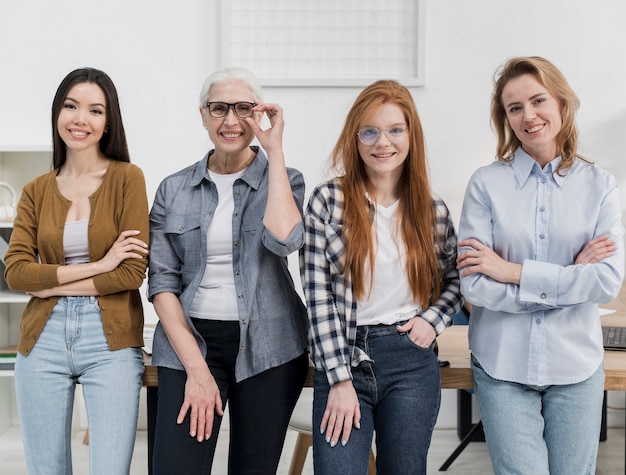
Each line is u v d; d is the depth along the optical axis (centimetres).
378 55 349
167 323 194
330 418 186
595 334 190
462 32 348
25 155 355
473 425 349
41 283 195
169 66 349
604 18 348
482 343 195
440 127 352
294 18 347
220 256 196
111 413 192
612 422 368
